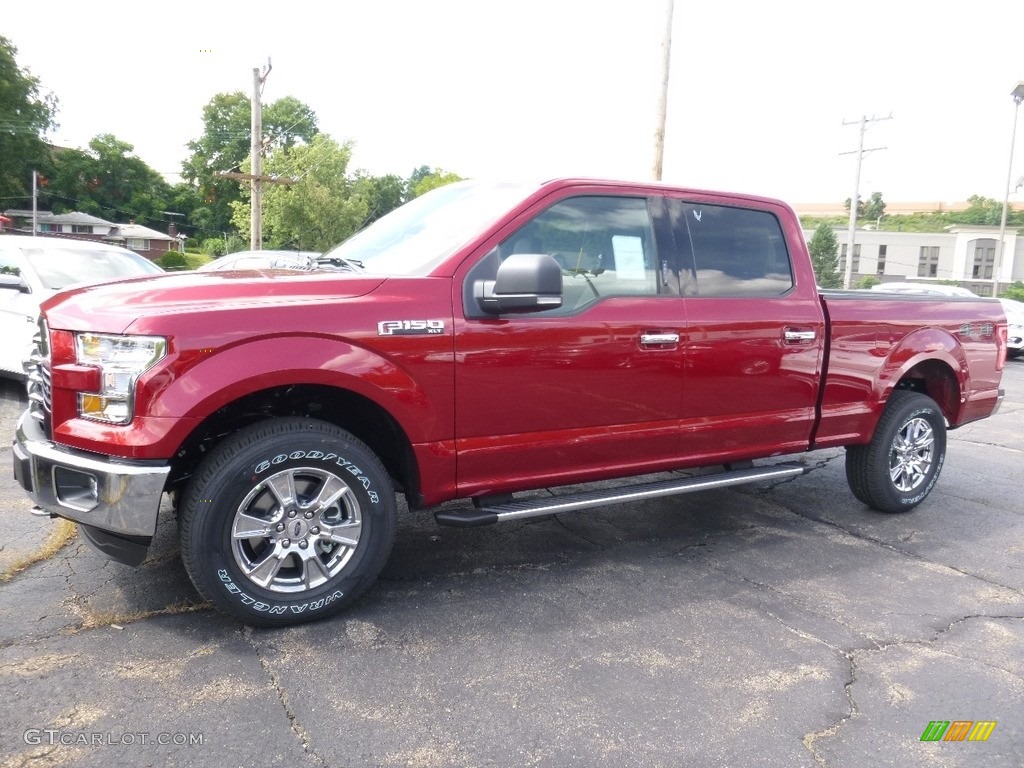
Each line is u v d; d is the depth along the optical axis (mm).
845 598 3758
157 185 91250
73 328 2961
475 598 3615
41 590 3490
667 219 4047
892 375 4844
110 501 2846
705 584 3871
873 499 5047
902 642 3311
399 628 3283
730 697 2824
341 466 3199
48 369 3080
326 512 3301
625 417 3871
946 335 5137
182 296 2990
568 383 3656
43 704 2623
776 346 4301
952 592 3879
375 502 3305
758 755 2488
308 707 2670
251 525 3082
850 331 4617
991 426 8727
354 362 3123
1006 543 4664
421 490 3443
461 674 2920
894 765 2473
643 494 3918
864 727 2670
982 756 2533
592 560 4160
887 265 61625
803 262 4523
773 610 3588
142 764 2342
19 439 3217
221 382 2889
